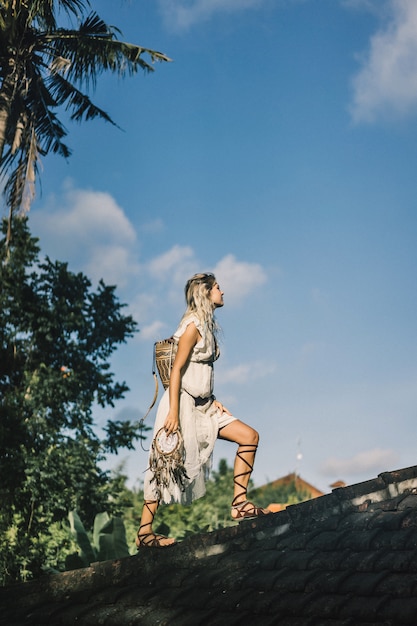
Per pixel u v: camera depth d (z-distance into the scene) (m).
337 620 3.08
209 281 4.43
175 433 4.14
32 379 16.52
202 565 4.14
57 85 18.33
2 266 17.22
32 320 17.11
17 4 16.48
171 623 3.57
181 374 4.26
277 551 3.97
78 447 16.50
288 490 32.75
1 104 16.62
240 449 4.35
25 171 16.53
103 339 17.78
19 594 4.73
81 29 17.44
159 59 17.38
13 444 16.00
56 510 16.12
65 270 17.73
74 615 4.05
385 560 3.37
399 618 2.91
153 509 4.35
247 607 3.47
